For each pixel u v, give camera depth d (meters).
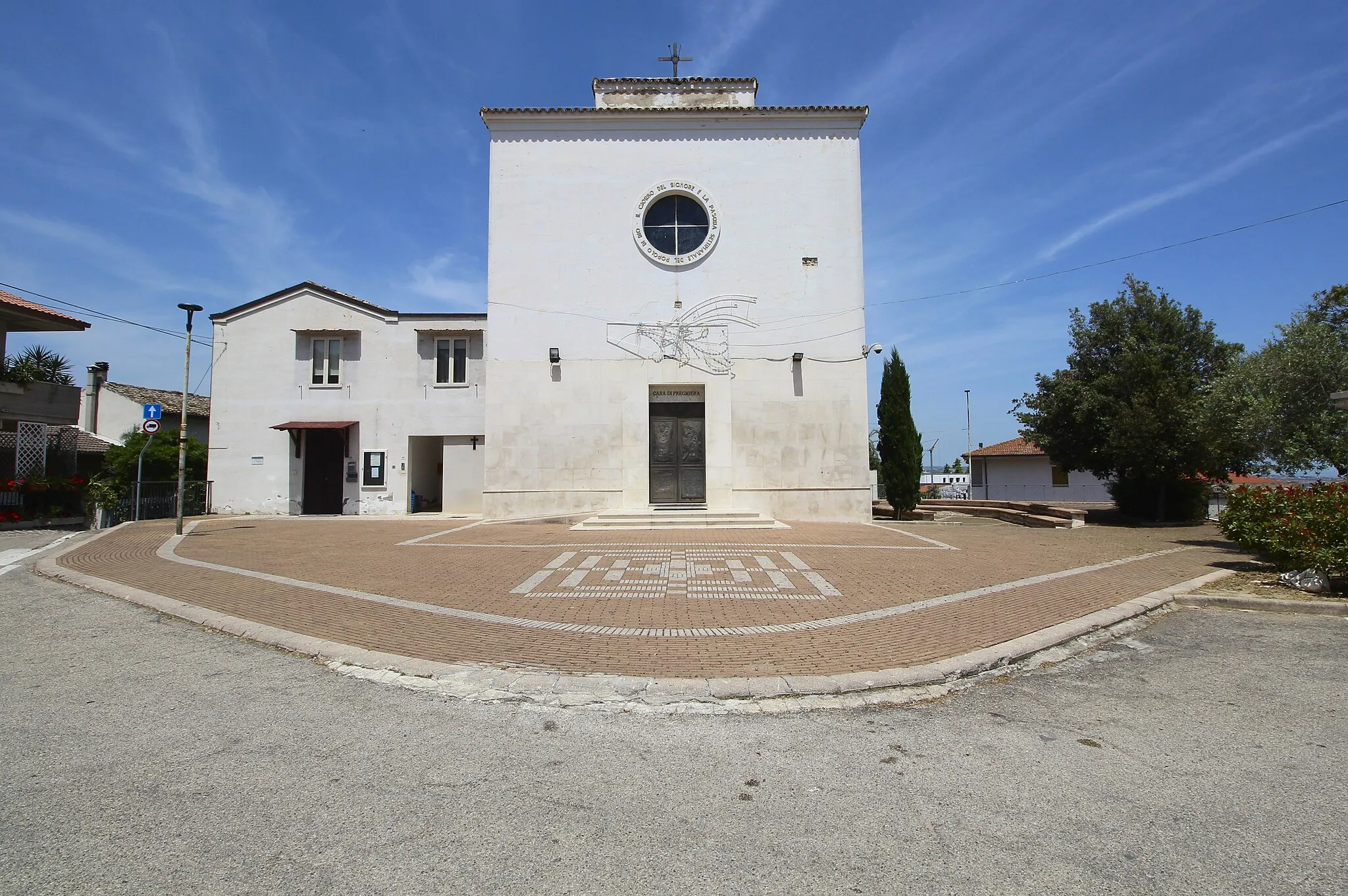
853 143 20.84
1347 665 6.64
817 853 3.42
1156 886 3.15
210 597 9.02
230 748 4.59
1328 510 9.94
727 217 20.67
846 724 5.13
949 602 8.89
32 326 23.12
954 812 3.84
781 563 11.91
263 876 3.17
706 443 20.09
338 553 13.18
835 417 20.23
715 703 5.48
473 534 16.42
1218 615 8.71
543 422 20.23
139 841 3.46
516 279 20.50
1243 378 15.42
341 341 24.36
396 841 3.49
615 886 3.13
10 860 3.27
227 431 24.06
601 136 20.86
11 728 4.89
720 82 23.03
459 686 5.78
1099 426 23.36
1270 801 3.95
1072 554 13.79
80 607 8.69
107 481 21.33
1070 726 5.12
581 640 7.08
